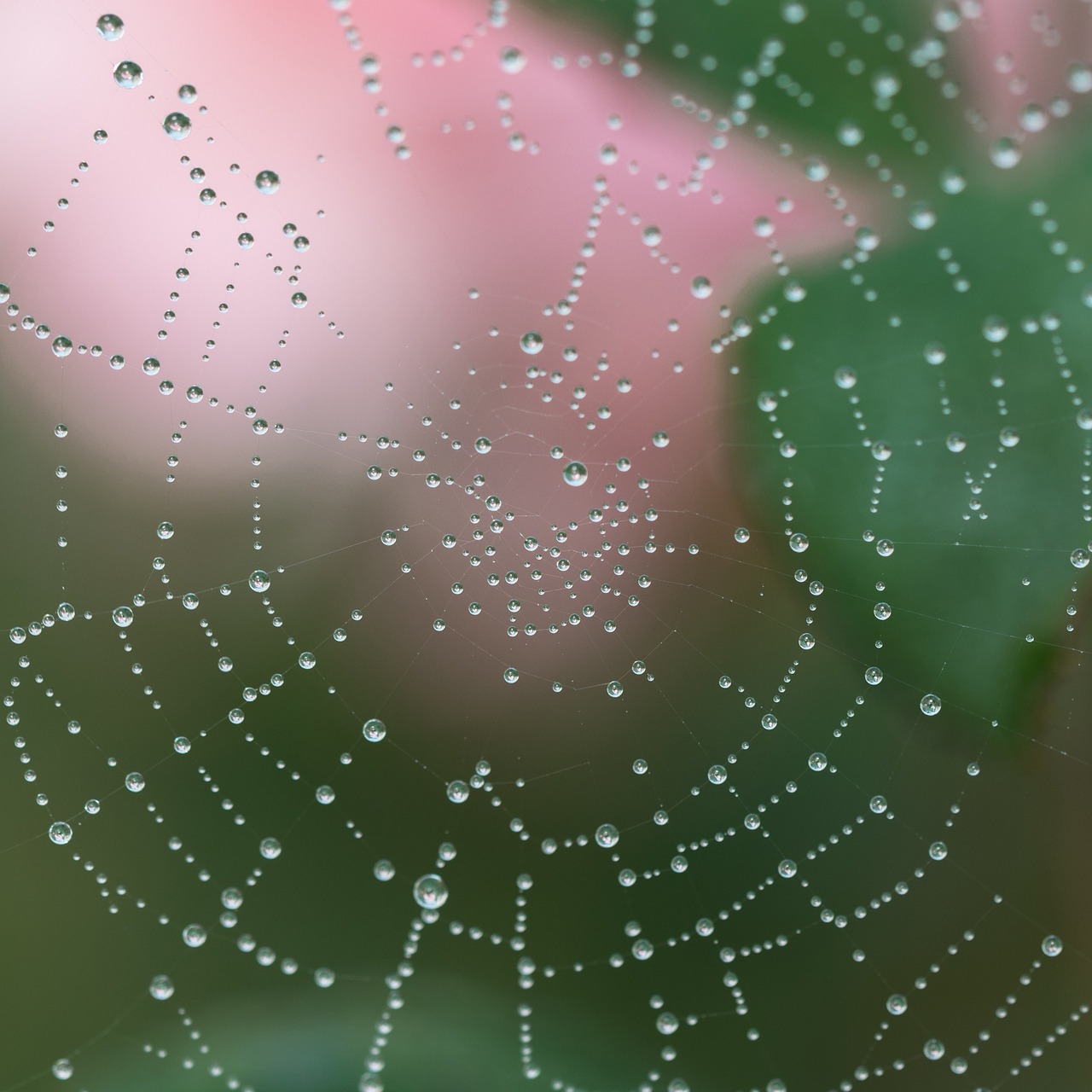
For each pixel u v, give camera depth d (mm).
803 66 297
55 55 306
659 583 311
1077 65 295
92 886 306
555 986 304
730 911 306
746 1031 303
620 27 299
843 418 297
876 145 298
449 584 312
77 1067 302
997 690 295
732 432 299
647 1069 302
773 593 309
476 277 309
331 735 309
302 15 306
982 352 296
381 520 312
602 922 306
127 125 307
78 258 309
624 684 311
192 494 311
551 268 309
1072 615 296
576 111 305
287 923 306
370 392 312
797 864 307
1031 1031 302
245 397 311
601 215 307
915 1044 303
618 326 309
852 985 304
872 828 306
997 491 296
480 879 307
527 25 302
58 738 308
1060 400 295
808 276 298
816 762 308
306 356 311
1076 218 295
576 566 312
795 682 309
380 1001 304
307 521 312
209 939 305
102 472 310
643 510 310
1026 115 295
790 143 299
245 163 308
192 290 310
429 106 307
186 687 309
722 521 310
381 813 308
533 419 311
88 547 310
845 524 296
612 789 309
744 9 297
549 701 311
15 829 307
